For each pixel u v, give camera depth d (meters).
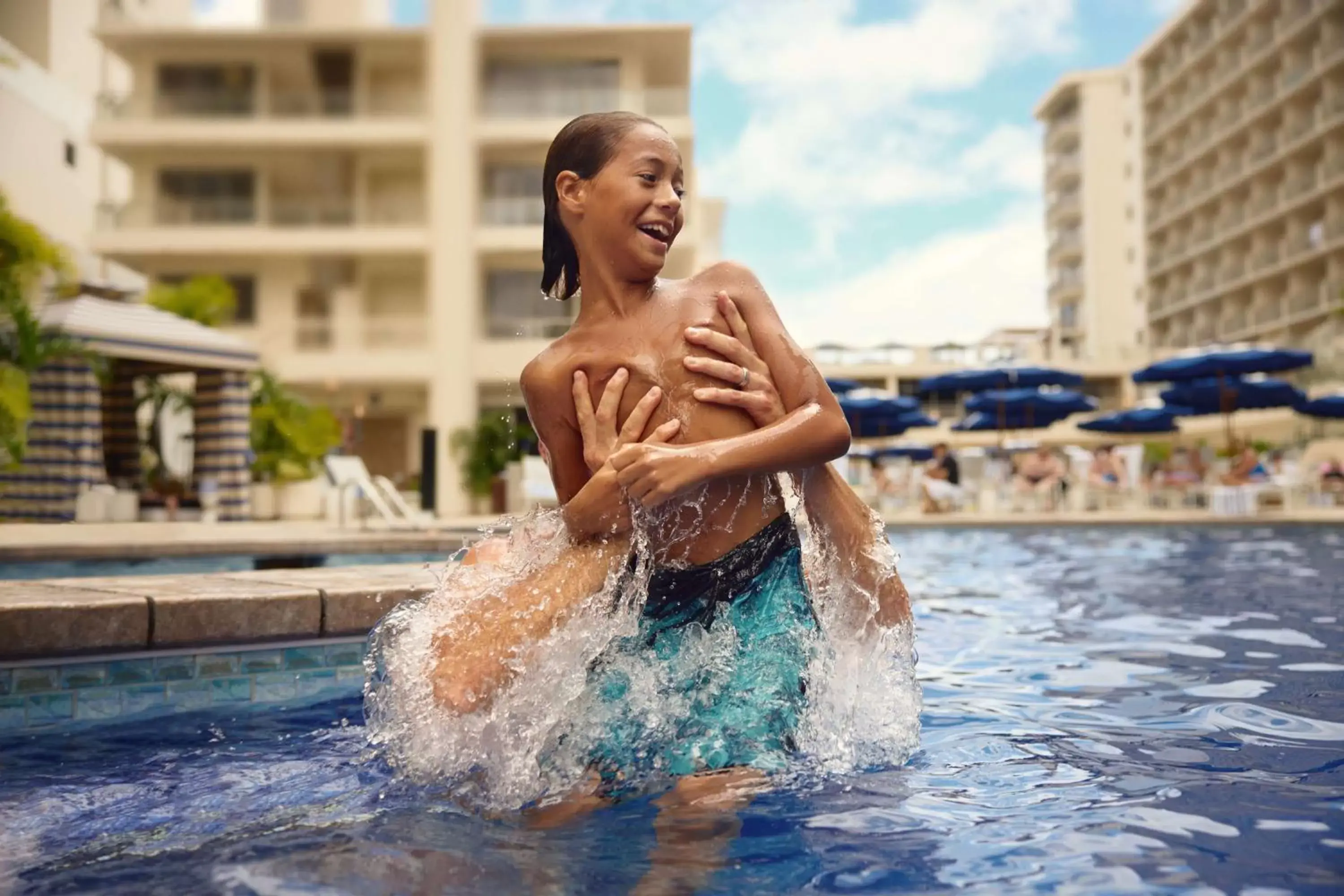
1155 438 41.03
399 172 27.39
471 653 1.92
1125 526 12.99
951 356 47.66
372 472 27.95
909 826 1.59
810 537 2.22
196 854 1.53
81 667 2.78
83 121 26.59
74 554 6.64
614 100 26.36
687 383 2.04
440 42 26.23
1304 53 47.19
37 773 2.06
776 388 2.07
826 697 2.11
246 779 1.99
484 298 26.50
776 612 2.10
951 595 5.58
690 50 26.83
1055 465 18.06
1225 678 2.95
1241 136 51.50
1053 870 1.38
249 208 26.94
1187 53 54.88
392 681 2.05
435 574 3.72
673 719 1.95
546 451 2.15
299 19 27.61
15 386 11.33
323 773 2.04
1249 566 7.11
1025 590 5.78
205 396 14.94
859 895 1.30
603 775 1.86
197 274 26.95
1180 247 57.03
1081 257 62.91
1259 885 1.31
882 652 2.23
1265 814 1.64
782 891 1.32
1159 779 1.87
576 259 2.22
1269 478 16.69
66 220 25.86
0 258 16.39
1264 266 49.59
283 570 4.04
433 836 1.59
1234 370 18.56
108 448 16.02
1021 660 3.38
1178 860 1.42
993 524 13.21
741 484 2.09
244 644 3.06
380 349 26.48
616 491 1.93
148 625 2.88
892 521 13.46
